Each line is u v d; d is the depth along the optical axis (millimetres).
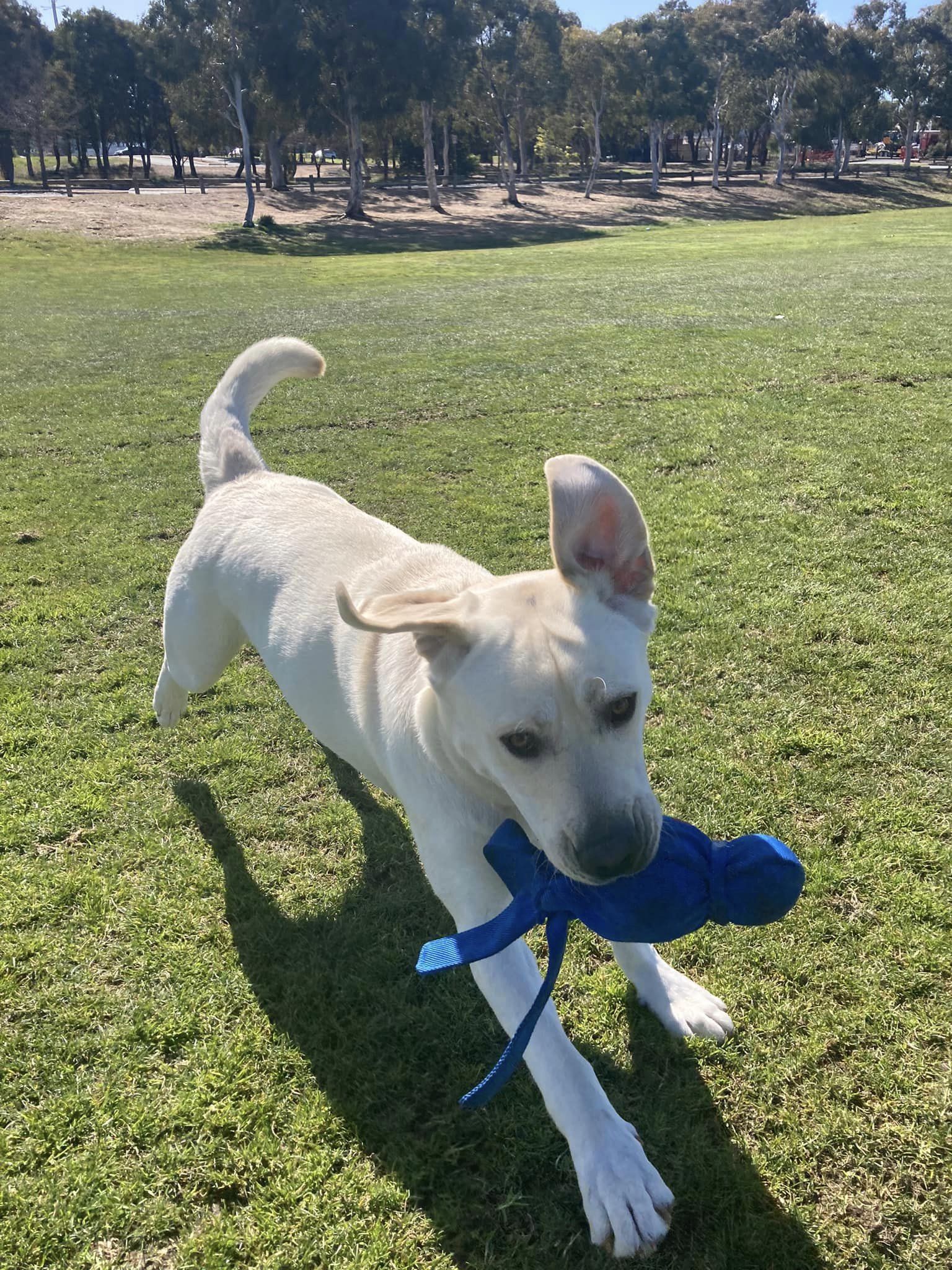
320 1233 691
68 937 955
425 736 762
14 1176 739
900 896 921
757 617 1433
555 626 685
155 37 13820
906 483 1914
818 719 1190
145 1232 699
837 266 5926
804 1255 655
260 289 6727
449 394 3018
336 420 2754
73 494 2230
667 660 1337
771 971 862
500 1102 776
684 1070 785
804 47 19734
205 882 1023
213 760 1219
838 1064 779
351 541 998
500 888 762
